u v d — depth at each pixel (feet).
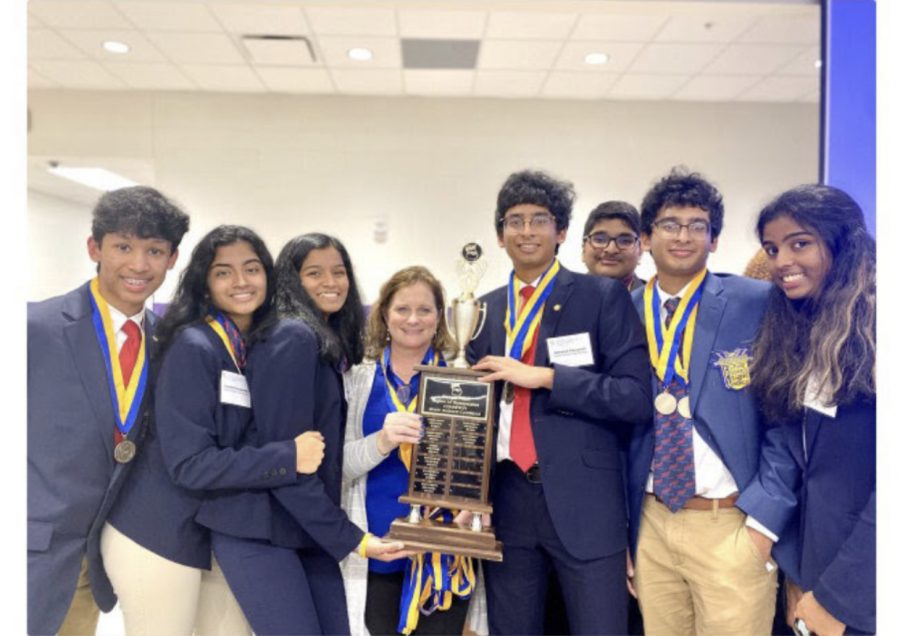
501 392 6.27
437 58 11.59
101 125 12.78
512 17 10.52
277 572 5.68
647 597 6.17
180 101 12.69
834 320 5.67
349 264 6.53
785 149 13.08
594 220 7.90
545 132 12.85
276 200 12.58
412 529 5.79
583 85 12.56
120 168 13.07
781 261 5.85
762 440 6.07
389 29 10.83
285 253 6.34
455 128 12.76
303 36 11.05
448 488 5.87
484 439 5.91
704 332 6.09
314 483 5.65
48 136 12.79
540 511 5.95
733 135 13.00
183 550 5.70
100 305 6.34
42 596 6.08
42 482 6.13
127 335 6.39
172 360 5.52
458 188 12.68
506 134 12.85
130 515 5.84
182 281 5.81
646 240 6.35
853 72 7.28
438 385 6.02
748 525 5.84
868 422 5.72
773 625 7.02
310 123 12.67
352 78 12.30
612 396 5.68
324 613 6.08
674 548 5.94
